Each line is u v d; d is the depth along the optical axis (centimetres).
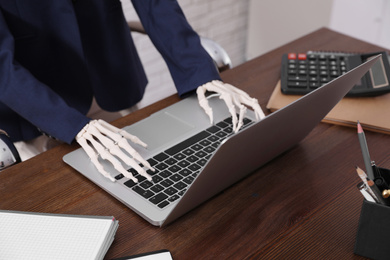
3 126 130
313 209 79
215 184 74
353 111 102
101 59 145
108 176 83
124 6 230
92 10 136
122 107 156
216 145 90
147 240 73
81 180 85
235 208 79
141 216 77
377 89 105
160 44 117
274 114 69
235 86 114
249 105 99
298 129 84
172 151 89
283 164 90
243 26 303
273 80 117
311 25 272
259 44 306
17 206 80
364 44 134
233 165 73
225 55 125
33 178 86
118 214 78
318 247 72
